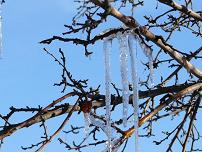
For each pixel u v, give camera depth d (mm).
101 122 6762
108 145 6344
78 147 6980
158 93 7207
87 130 6816
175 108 8031
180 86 7223
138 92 6883
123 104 6469
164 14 7352
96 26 5918
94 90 6738
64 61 6555
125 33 6125
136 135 6348
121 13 5723
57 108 6594
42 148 5930
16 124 6199
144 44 6305
